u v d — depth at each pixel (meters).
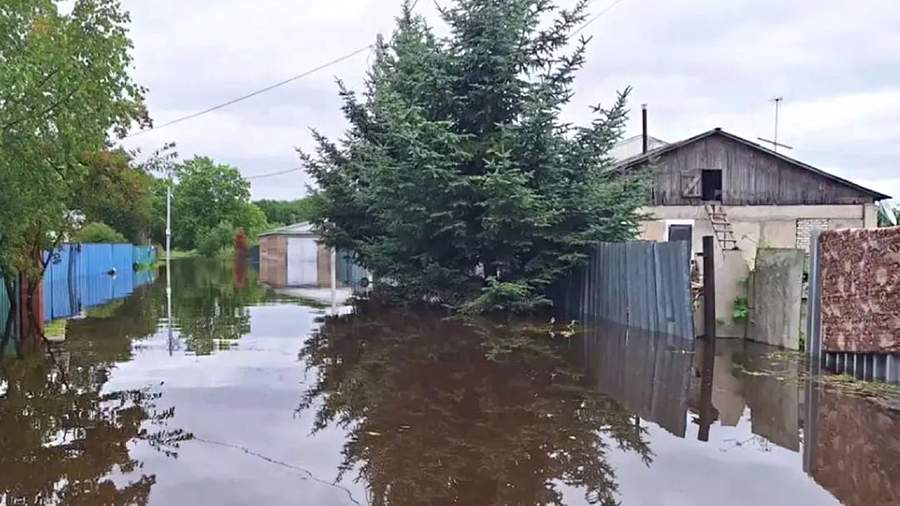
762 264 9.52
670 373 7.92
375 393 7.18
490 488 4.53
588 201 12.37
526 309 12.82
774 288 9.27
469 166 12.94
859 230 7.30
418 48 13.62
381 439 5.60
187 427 5.97
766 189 19.67
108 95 9.73
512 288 12.10
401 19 16.66
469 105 13.21
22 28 8.98
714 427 5.86
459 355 9.26
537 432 5.77
